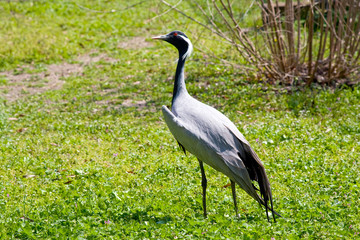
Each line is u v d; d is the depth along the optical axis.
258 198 7.70
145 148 12.09
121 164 11.11
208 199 9.05
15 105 16.59
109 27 26.19
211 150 7.74
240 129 12.78
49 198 9.27
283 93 15.66
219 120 7.96
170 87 17.38
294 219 8.02
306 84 16.14
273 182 9.75
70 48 23.31
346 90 15.32
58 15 28.41
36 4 29.81
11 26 26.09
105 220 8.03
